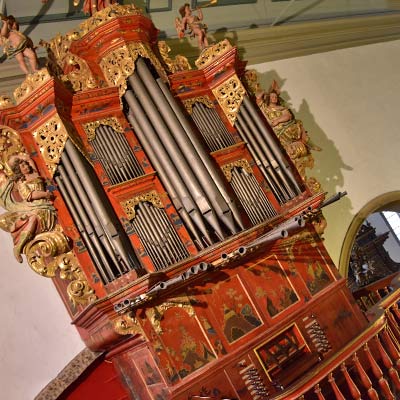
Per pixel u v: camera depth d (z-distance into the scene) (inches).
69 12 340.2
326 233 408.2
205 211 286.4
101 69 307.1
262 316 291.4
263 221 305.4
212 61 325.1
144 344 265.3
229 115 327.0
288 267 308.2
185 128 301.0
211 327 277.1
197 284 280.8
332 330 306.7
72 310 277.4
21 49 276.1
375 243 594.6
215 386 267.9
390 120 480.7
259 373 278.8
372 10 502.3
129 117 303.4
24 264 323.9
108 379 322.3
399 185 455.8
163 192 292.2
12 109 272.5
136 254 276.1
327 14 468.1
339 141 440.8
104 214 268.2
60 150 274.5
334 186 423.2
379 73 499.8
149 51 309.0
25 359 313.1
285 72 439.2
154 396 268.2
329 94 454.9
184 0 384.5
